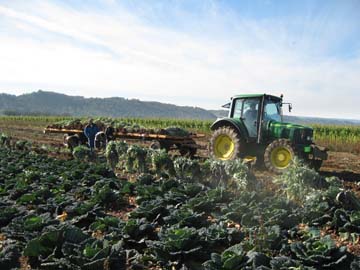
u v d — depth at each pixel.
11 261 5.19
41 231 6.02
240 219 6.96
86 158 14.21
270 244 5.52
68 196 8.30
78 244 5.35
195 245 5.39
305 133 12.05
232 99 13.50
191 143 15.94
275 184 9.71
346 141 22.44
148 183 10.12
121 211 8.09
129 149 12.31
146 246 5.97
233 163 9.71
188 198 8.28
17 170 11.45
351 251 5.72
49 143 21.31
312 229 6.23
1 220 6.89
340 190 7.38
